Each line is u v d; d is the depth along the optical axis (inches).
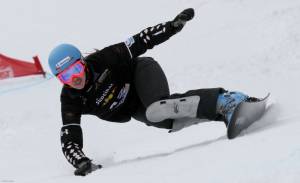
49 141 702.5
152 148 523.2
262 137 338.6
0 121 812.6
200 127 559.8
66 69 412.2
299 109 416.8
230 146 341.7
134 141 623.5
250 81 777.6
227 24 1082.1
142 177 327.3
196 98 406.9
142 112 452.4
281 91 630.5
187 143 495.2
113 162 490.3
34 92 968.3
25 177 499.8
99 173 383.2
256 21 1025.5
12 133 753.0
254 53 869.8
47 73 1078.4
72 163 414.0
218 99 403.9
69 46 416.2
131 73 440.1
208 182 277.1
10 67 1078.4
